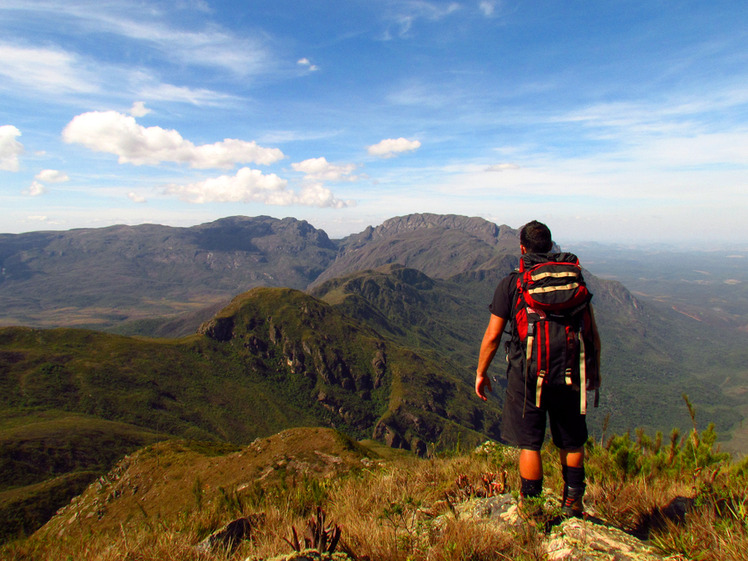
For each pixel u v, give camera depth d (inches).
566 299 130.9
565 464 144.5
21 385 7052.2
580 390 132.9
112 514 1425.9
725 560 114.2
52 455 4640.8
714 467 189.0
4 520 2847.0
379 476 269.6
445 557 122.3
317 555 129.0
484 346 153.9
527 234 152.9
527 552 121.0
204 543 176.7
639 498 171.5
